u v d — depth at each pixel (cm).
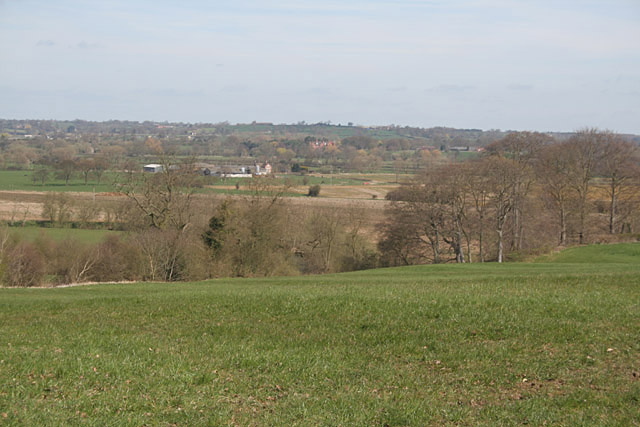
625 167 6919
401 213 6488
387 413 1138
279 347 1664
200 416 1111
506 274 3650
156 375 1359
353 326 1891
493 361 1496
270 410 1158
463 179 6150
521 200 6406
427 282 3119
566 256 5481
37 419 1066
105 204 7225
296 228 6969
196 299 2434
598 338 1623
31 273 5675
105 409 1133
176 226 5959
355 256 7175
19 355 1514
